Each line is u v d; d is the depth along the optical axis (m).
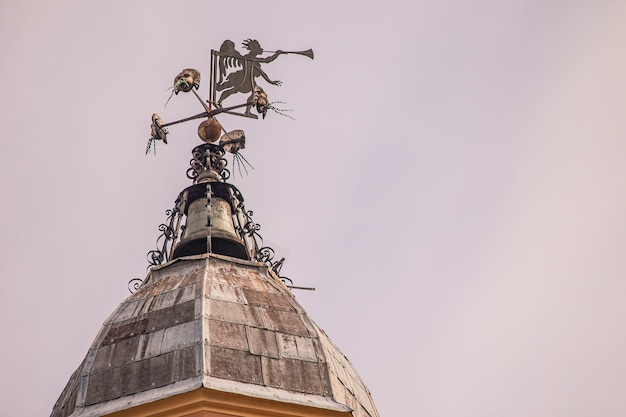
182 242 55.47
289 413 46.53
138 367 47.72
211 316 49.09
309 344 49.16
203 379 46.25
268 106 59.38
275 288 52.31
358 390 50.69
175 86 58.62
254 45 60.78
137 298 51.25
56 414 48.72
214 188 57.66
